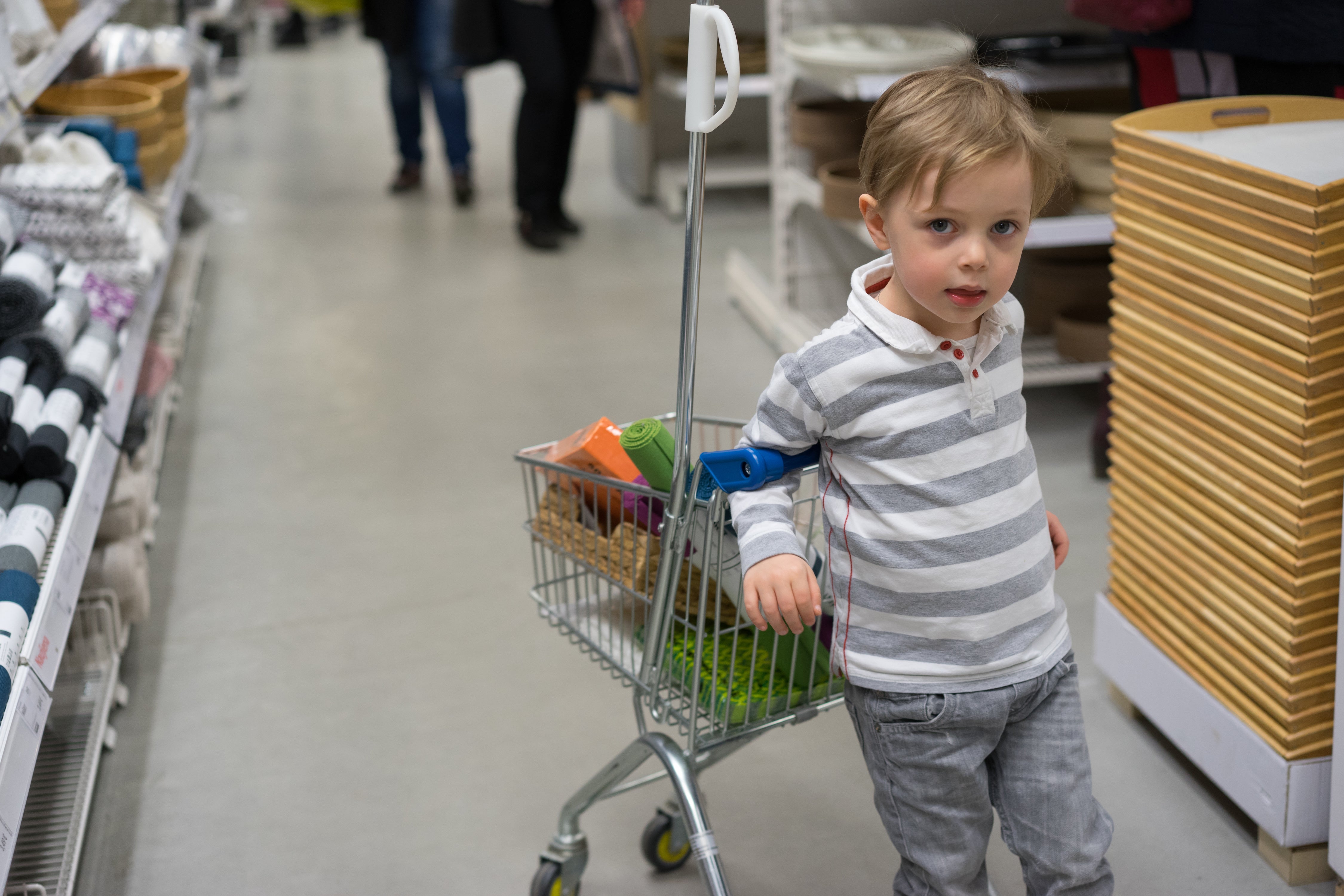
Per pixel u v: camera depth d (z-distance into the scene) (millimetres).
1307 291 1414
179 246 4570
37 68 2248
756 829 1779
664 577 1274
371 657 2266
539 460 1460
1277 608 1531
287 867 1731
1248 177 1488
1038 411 3207
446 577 2545
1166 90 2416
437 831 1798
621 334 3957
